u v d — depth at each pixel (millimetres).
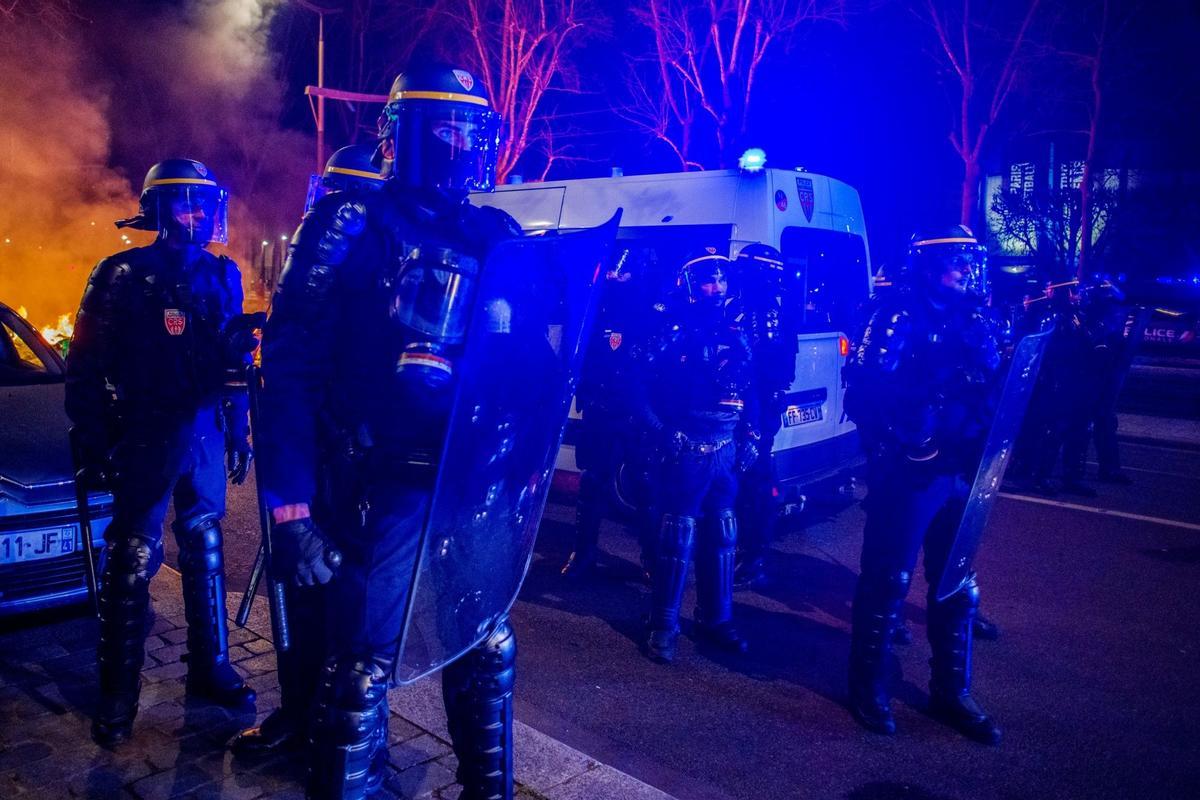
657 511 4629
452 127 2129
